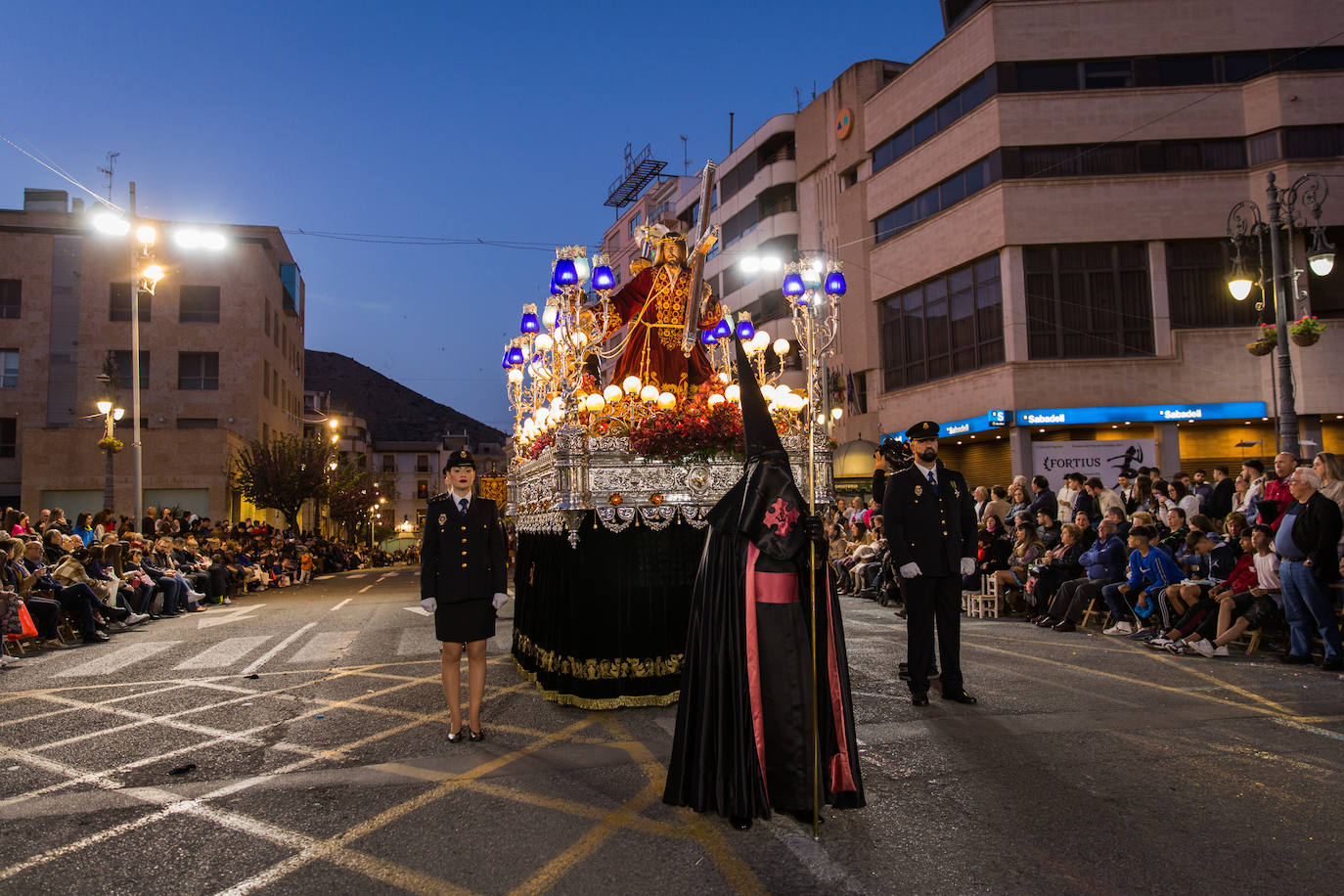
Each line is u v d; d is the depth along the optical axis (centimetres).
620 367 748
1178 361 2491
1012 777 450
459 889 333
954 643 628
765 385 743
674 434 620
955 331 2819
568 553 626
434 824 402
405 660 878
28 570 1116
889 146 3161
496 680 754
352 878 345
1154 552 907
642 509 623
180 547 1758
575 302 675
